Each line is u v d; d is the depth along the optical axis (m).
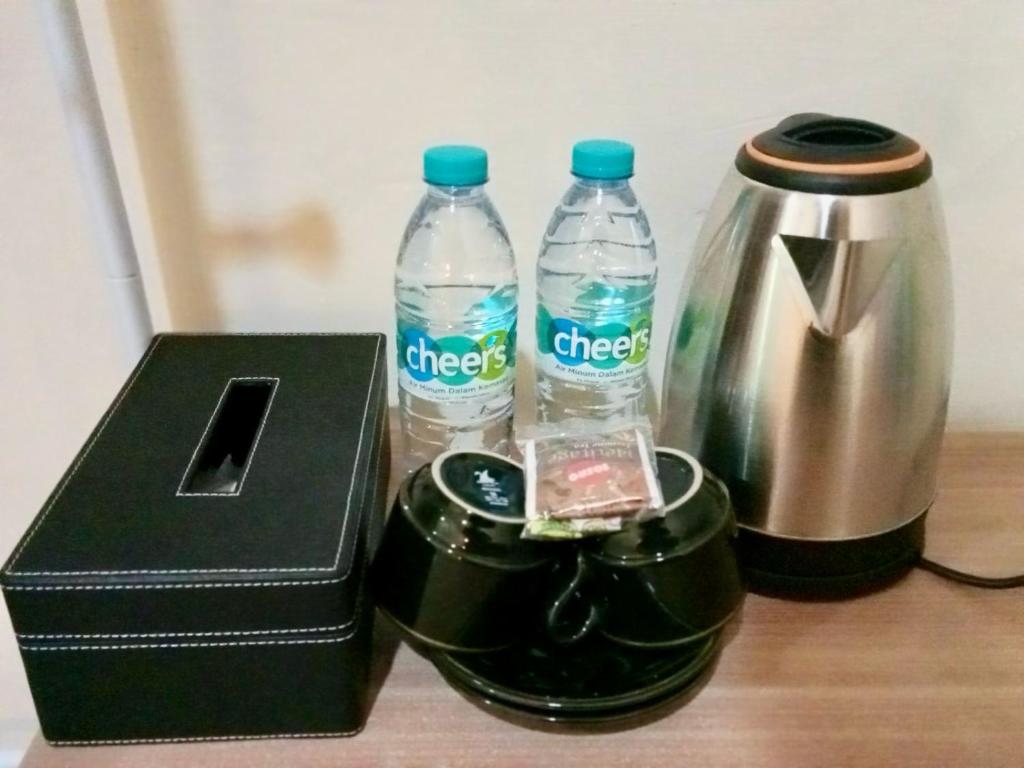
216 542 0.51
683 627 0.55
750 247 0.59
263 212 0.79
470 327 0.70
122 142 0.75
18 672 1.05
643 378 0.74
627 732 0.55
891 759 0.53
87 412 0.87
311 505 0.55
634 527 0.55
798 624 0.63
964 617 0.64
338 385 0.69
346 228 0.79
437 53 0.73
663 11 0.71
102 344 0.84
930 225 0.59
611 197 0.76
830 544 0.62
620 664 0.56
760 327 0.59
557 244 0.77
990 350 0.85
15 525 0.93
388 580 0.56
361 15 0.71
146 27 0.71
